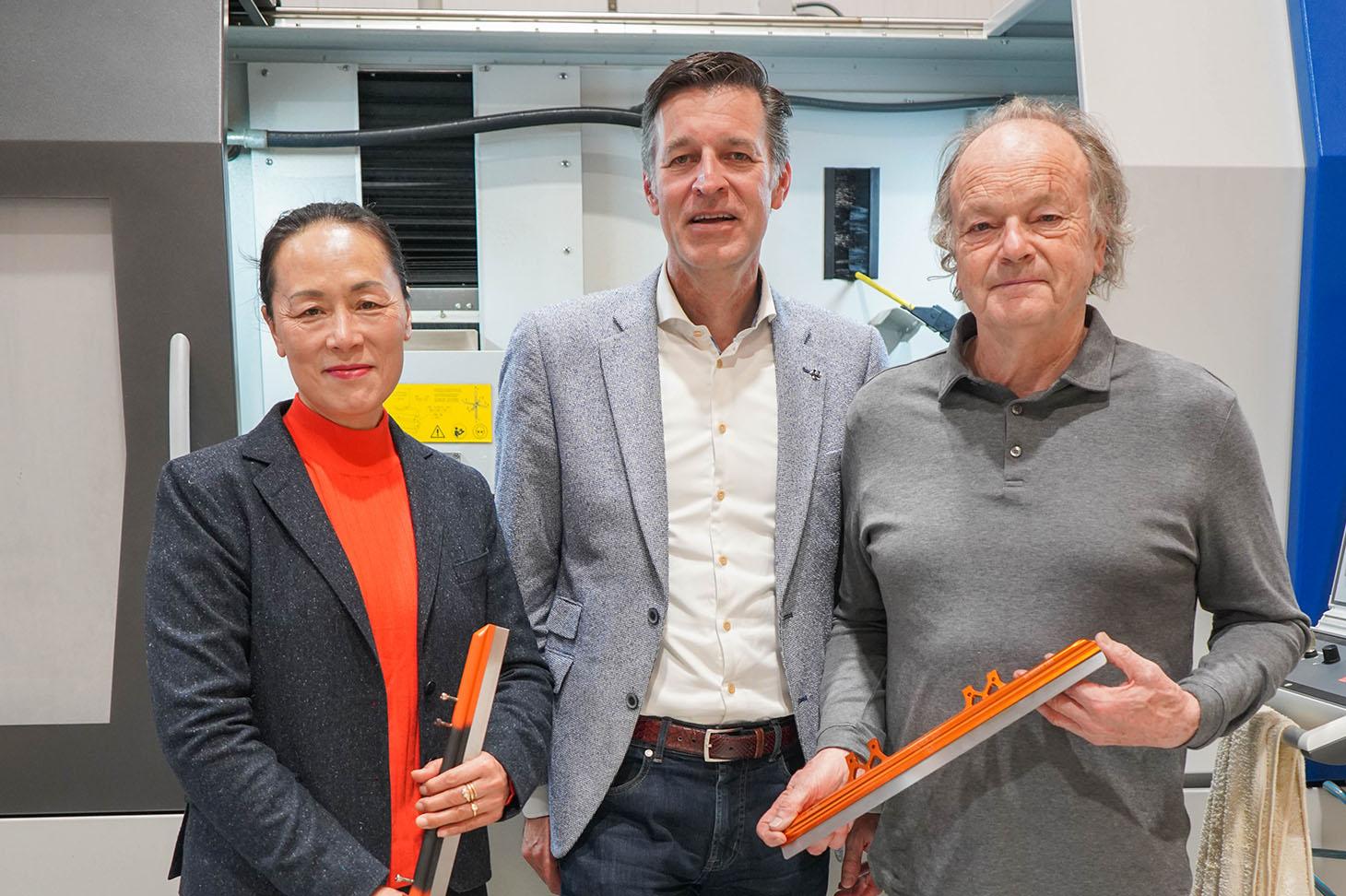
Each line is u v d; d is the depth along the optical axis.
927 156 1.95
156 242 1.41
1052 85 1.95
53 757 1.45
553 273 1.84
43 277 1.43
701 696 1.21
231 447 1.03
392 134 1.74
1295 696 1.35
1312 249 1.54
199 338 1.43
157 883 1.46
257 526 1.00
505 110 1.82
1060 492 1.01
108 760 1.45
